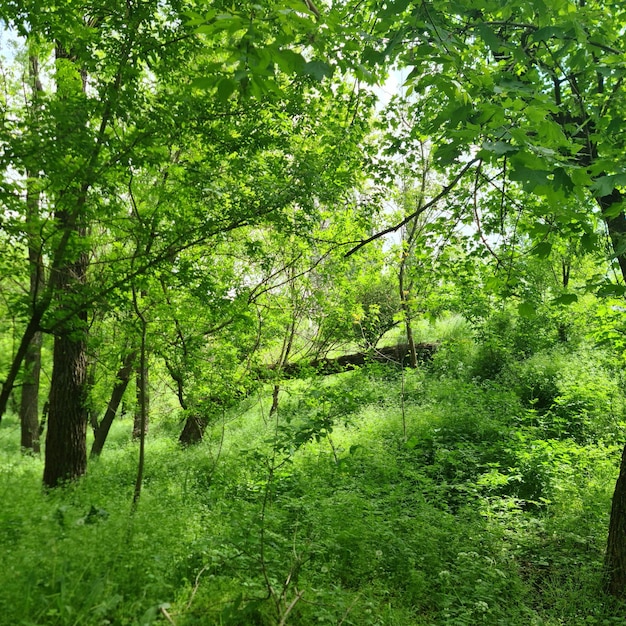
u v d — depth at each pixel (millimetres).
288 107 6629
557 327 14469
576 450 8352
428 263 7301
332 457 8633
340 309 11844
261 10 2104
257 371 10383
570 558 5672
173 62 5363
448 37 2750
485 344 14500
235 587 3918
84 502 5379
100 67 5395
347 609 3971
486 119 2639
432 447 9453
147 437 14828
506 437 9414
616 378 11352
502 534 6043
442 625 4379
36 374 12461
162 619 3285
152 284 6410
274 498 7121
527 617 4738
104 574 3541
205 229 5711
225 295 7492
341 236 10891
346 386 11648
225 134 6000
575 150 2691
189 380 9633
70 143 4371
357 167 7938
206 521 5203
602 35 3969
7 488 5164
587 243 3236
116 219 5367
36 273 4914
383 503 6805
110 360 8422
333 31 2318
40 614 2904
